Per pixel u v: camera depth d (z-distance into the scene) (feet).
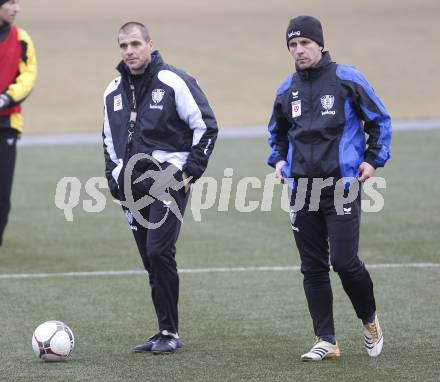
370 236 125.59
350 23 394.93
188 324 84.43
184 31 386.52
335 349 71.56
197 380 66.03
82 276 106.52
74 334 81.56
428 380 64.75
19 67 115.75
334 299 93.56
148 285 101.76
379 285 98.73
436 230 128.47
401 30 379.76
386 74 317.83
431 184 164.66
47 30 386.93
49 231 134.21
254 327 82.84
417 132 229.04
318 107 70.33
